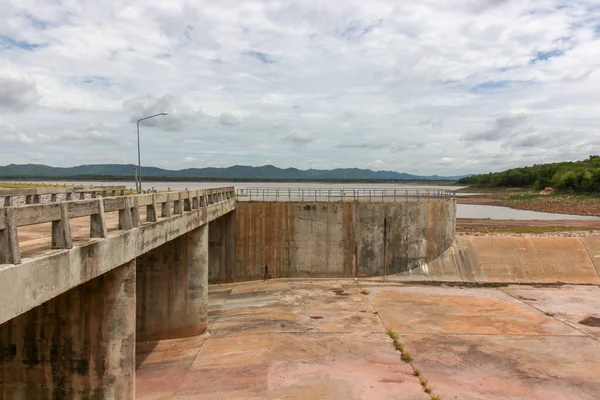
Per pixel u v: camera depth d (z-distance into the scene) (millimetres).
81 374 17438
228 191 45062
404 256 51000
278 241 50812
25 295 11141
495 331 33656
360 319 35938
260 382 24891
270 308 38906
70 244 13438
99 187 38406
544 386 25156
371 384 24828
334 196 52156
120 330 17750
